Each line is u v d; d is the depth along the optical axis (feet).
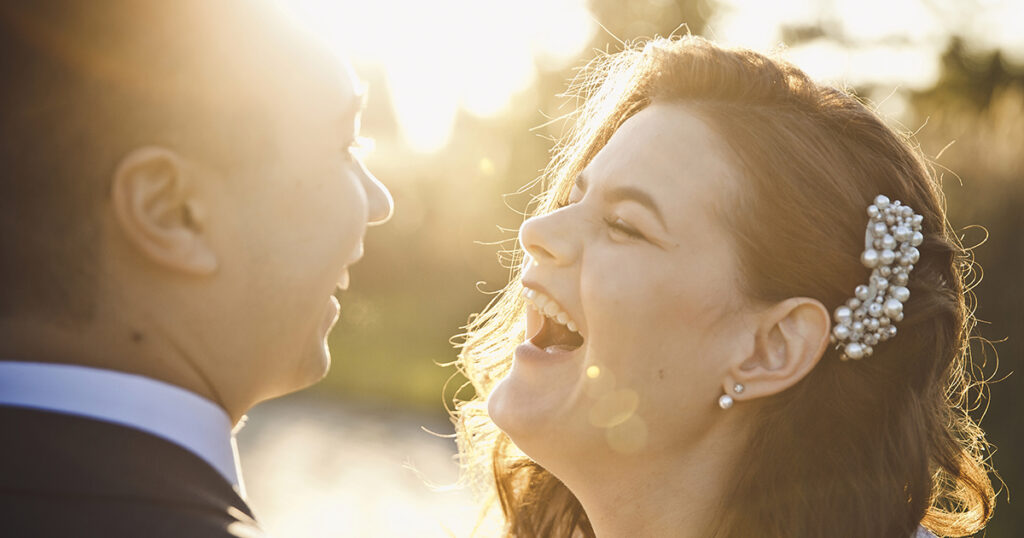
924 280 6.86
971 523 7.59
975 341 26.00
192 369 4.10
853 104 7.06
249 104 4.06
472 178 64.34
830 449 6.68
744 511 6.62
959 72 51.06
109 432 3.64
